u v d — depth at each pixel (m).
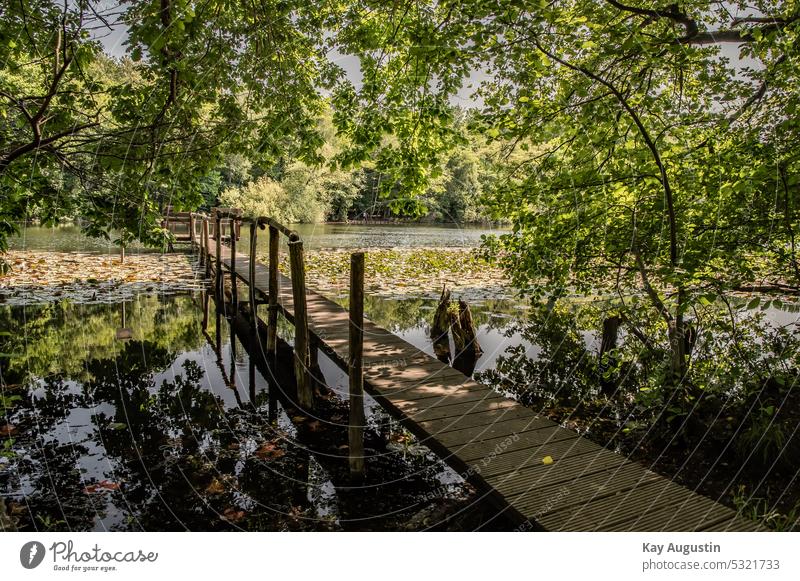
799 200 2.92
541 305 4.12
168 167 4.13
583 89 3.55
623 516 2.18
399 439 3.78
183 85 4.12
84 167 3.75
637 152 3.31
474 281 9.80
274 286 5.37
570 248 3.85
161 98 4.06
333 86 5.41
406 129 4.77
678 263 3.09
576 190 3.50
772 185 2.88
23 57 3.78
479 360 5.54
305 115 5.21
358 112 4.89
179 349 5.88
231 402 4.38
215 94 4.41
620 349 4.09
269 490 3.05
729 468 3.14
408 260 12.46
